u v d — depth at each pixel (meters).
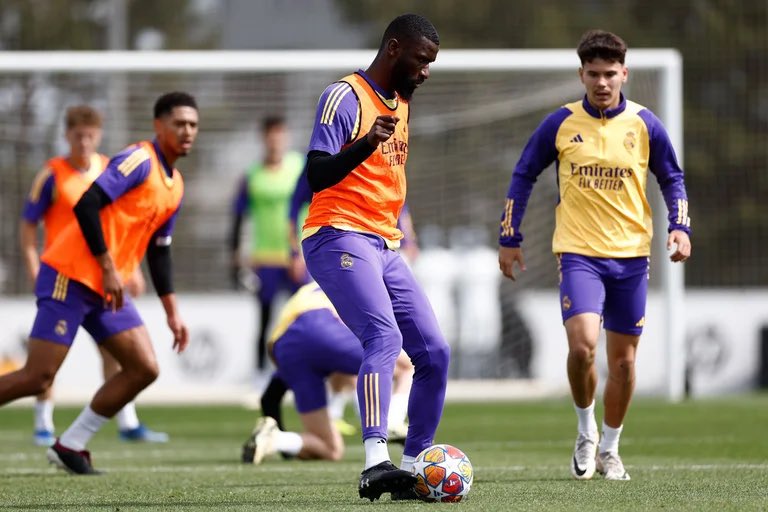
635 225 25.45
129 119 66.06
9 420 53.06
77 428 28.80
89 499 22.81
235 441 41.16
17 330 64.44
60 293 27.70
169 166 28.50
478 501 21.27
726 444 35.72
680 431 40.75
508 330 65.44
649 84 60.94
